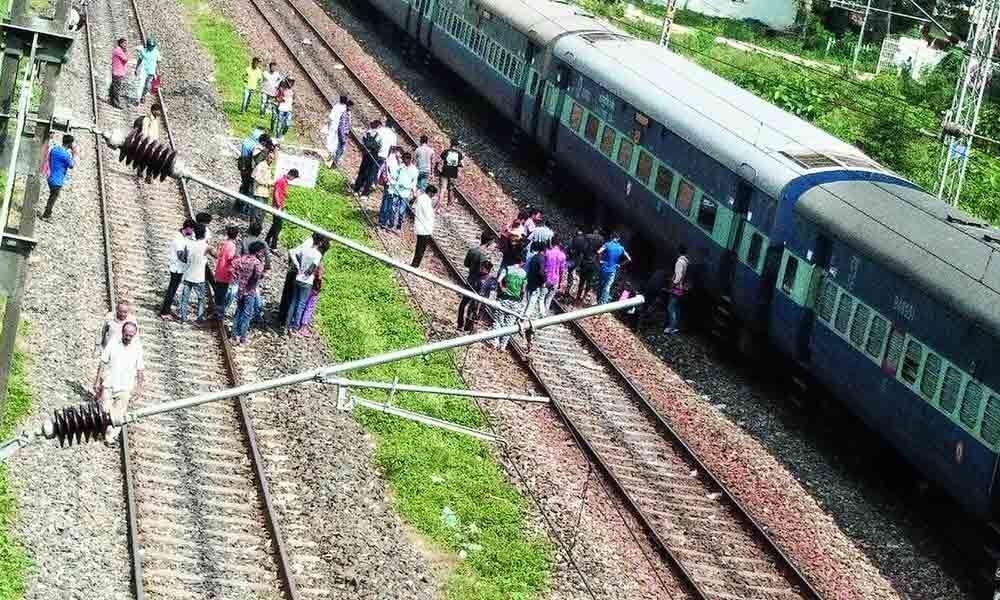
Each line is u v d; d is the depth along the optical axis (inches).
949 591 954.1
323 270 1252.5
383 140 1453.0
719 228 1294.3
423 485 911.0
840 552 973.8
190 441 893.8
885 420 1058.1
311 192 1428.4
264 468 878.4
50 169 1128.2
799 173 1211.9
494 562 848.9
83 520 767.1
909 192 1192.2
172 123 1525.6
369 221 1400.1
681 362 1263.5
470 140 1814.7
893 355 1048.8
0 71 661.9
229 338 1059.9
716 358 1290.6
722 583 891.4
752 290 1238.9
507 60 1771.7
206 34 1934.1
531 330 547.8
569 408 1099.9
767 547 943.0
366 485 894.4
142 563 747.4
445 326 1202.0
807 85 2511.1
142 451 864.3
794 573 909.2
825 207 1160.2
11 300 631.8
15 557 706.8
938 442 992.2
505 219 1520.7
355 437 956.0
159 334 1039.6
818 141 1315.2
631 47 1603.1
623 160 1476.4
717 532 956.0
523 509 925.2
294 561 787.4
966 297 978.7
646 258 1486.2
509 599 814.5
